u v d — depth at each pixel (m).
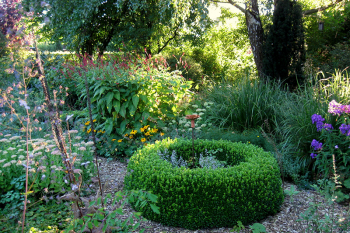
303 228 2.53
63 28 10.36
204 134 4.59
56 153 2.91
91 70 4.70
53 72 7.50
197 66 9.62
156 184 2.66
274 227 2.57
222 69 12.73
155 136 4.51
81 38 10.56
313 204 2.28
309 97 4.18
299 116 3.92
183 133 4.60
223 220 2.59
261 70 7.36
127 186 3.02
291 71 6.27
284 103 4.82
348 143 3.31
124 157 4.39
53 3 9.41
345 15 10.67
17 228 2.45
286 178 3.71
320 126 3.33
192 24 11.16
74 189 2.06
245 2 7.95
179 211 2.59
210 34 12.39
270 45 6.33
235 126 5.05
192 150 3.38
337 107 3.20
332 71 7.58
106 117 4.61
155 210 1.73
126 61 5.16
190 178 2.64
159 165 2.94
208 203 2.56
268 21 8.72
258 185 2.65
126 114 4.53
